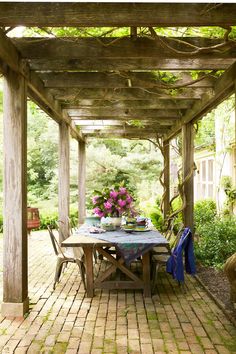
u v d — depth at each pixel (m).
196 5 2.82
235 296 4.02
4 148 3.93
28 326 3.66
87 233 5.24
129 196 5.89
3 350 3.13
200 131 13.73
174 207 9.41
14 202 3.93
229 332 3.52
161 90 5.37
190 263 4.84
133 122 8.25
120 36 3.58
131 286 4.67
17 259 3.93
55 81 4.83
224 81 4.33
